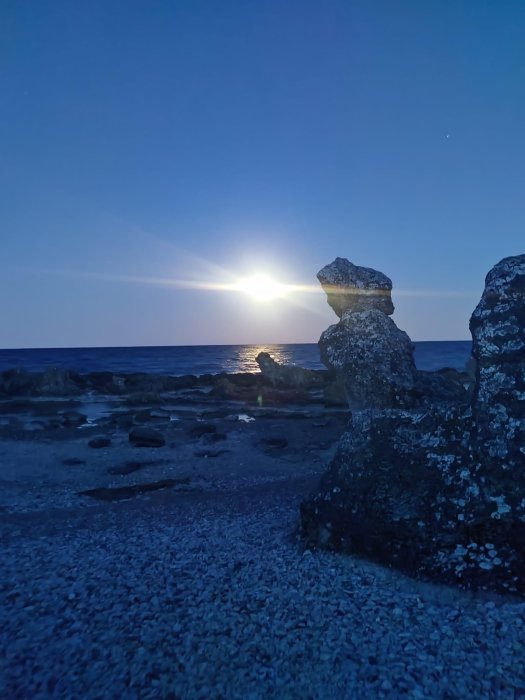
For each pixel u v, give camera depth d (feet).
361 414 27.48
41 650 17.93
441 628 18.70
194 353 428.97
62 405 98.58
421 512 22.94
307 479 42.65
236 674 16.60
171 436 66.64
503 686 15.78
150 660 17.29
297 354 374.63
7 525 32.22
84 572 23.84
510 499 21.59
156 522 32.17
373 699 15.51
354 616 19.62
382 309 30.45
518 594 20.12
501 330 23.81
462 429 24.11
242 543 27.09
